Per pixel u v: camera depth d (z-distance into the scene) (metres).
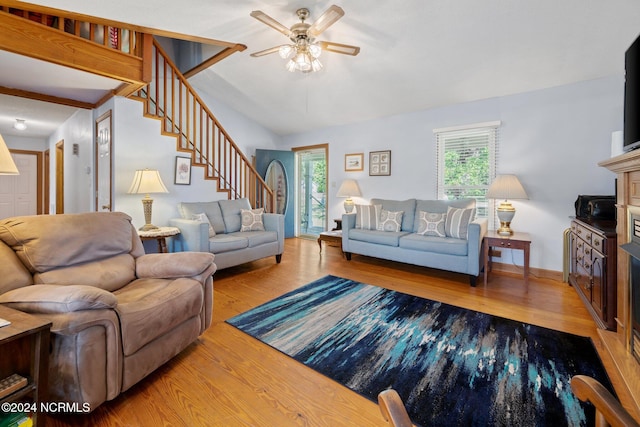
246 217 4.27
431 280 3.52
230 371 1.78
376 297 2.96
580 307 2.70
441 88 3.86
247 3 2.51
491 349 2.00
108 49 2.73
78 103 3.70
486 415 1.43
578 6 2.33
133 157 3.51
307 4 2.56
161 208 3.81
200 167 4.25
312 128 6.00
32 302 1.33
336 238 4.62
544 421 1.39
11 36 2.21
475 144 4.12
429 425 1.38
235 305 2.75
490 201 4.03
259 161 5.97
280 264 4.25
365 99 4.46
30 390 1.18
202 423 1.39
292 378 1.71
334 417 1.43
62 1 2.20
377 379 1.70
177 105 4.89
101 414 1.44
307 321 2.43
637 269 1.66
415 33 2.88
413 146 4.68
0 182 5.89
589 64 3.02
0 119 4.70
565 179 3.46
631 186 1.75
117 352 1.45
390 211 4.42
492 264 3.97
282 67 3.96
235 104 5.43
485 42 2.89
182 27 2.82
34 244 1.73
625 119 1.84
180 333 1.84
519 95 3.73
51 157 5.86
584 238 2.64
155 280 2.06
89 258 1.95
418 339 2.13
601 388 0.71
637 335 1.64
